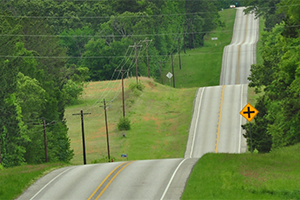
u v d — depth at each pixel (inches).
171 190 1359.5
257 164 1592.0
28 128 3038.9
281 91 2439.7
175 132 3848.4
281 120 2258.9
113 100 4884.4
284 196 1235.2
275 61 2768.2
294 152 1835.6
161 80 6358.3
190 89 5108.3
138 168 1690.5
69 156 3326.8
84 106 4837.6
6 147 2716.5
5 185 1535.4
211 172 1496.1
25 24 4995.1
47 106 3304.6
